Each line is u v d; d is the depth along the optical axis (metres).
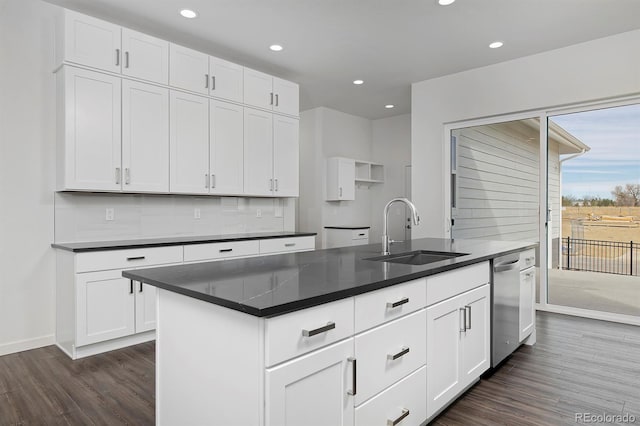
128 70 3.25
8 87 2.94
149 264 3.13
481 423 1.92
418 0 3.06
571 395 2.21
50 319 3.12
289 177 4.64
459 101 4.62
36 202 3.06
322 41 3.81
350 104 6.04
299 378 1.19
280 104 4.53
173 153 3.55
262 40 3.78
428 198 4.88
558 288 4.09
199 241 3.46
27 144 3.02
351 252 2.40
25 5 3.02
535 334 3.23
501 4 3.11
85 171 3.02
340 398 1.33
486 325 2.35
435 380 1.86
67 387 2.34
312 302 1.20
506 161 4.39
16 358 2.82
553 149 4.11
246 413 1.17
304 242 4.46
